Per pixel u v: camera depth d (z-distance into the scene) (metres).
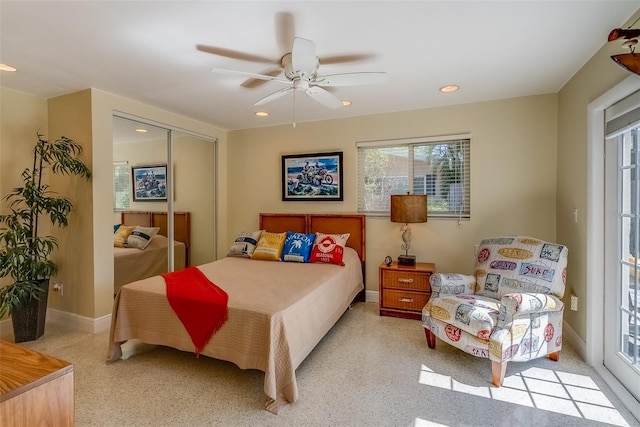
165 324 2.17
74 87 2.80
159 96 3.06
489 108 3.21
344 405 1.81
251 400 1.86
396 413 1.75
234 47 2.08
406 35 1.94
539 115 3.04
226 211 4.50
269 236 3.59
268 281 2.51
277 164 4.20
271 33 1.91
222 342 1.97
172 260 3.70
